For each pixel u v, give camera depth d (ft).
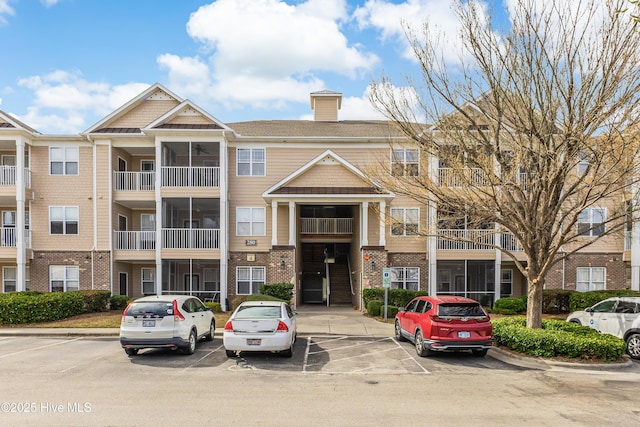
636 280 69.26
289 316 38.11
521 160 36.68
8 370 31.89
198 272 79.66
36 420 21.21
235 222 74.49
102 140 72.13
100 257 71.05
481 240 71.05
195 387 27.40
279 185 69.41
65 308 57.82
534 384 28.73
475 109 40.22
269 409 23.12
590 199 35.47
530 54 34.53
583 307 62.59
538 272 39.32
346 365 34.14
